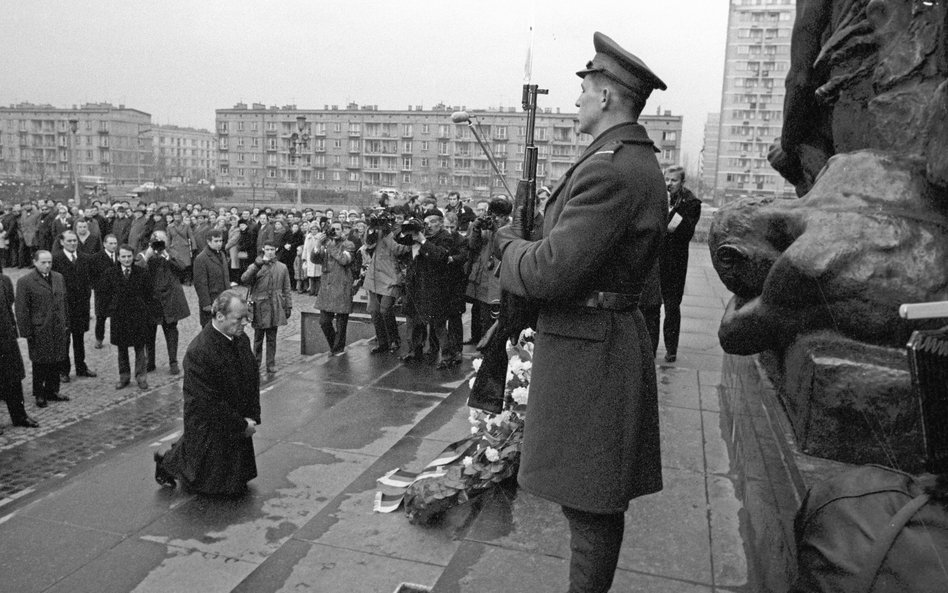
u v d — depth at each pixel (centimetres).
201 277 1013
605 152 195
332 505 408
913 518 150
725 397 518
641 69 202
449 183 9225
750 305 326
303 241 1870
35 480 584
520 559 312
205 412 450
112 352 1079
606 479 199
